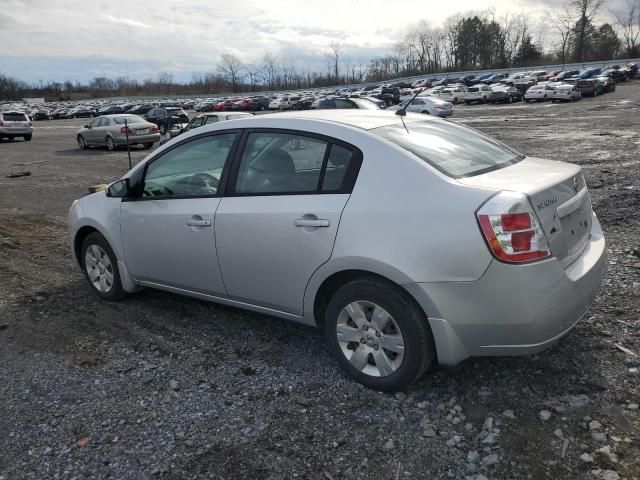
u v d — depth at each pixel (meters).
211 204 3.88
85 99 130.62
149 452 2.87
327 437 2.93
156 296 5.06
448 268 2.91
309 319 3.58
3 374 3.76
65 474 2.72
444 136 3.68
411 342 3.10
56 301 5.09
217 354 3.90
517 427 2.92
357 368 3.37
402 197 3.07
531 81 59.16
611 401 3.08
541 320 2.88
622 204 7.47
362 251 3.12
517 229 2.81
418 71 124.94
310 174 3.45
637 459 2.62
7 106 95.62
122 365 3.81
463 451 2.77
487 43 116.25
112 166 16.88
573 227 3.28
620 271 4.94
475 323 2.94
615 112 27.83
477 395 3.22
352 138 3.35
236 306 4.02
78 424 3.13
